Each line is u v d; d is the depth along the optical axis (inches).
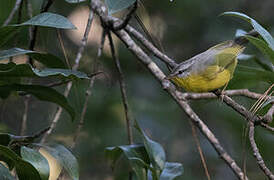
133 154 296.4
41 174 230.7
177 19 550.6
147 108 545.3
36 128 465.7
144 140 291.1
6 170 236.2
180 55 550.9
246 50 511.5
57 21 241.6
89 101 489.7
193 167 542.3
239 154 504.1
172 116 552.1
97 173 502.9
